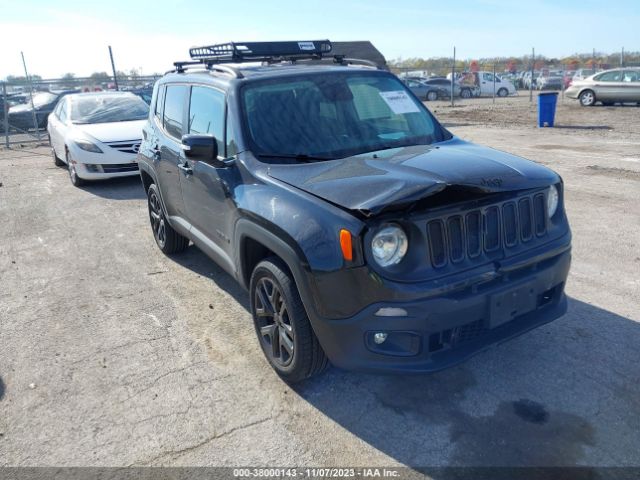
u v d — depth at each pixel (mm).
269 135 3766
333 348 2982
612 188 8016
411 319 2766
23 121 19234
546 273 3178
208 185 4070
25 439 3125
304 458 2896
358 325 2838
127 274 5551
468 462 2805
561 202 3445
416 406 3262
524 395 3301
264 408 3312
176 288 5148
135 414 3303
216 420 3223
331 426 3133
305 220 2971
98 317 4602
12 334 4355
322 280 2883
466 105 26500
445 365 2879
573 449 2850
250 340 4113
